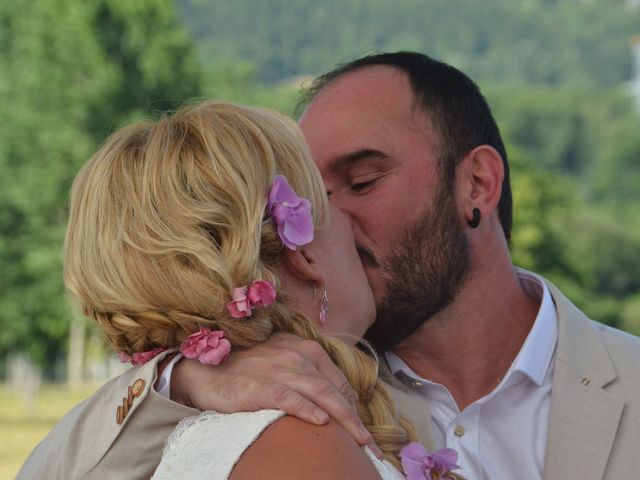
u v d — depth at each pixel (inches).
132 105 1471.5
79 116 1424.7
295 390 91.9
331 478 85.0
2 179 1405.0
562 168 5315.0
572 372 127.3
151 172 98.0
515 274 137.3
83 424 103.2
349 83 133.1
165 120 102.4
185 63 1552.7
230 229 96.7
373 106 129.8
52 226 1413.6
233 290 95.3
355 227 128.2
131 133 103.2
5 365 2484.0
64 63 1445.6
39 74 1432.1
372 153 127.3
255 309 97.9
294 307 102.2
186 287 95.1
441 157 130.4
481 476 126.9
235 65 2314.2
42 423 1380.4
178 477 88.5
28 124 1411.2
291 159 103.6
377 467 91.0
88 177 101.4
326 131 129.8
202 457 88.4
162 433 97.6
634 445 122.4
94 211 99.3
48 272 1419.8
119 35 1499.8
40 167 1407.5
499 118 5329.7
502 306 133.7
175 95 1520.7
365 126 128.3
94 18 1472.7
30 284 1433.3
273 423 89.7
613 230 3457.2
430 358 134.3
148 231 96.3
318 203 105.6
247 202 97.1
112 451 98.7
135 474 97.7
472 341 132.3
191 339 96.0
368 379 102.0
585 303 2081.7
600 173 4950.8
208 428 91.3
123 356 103.2
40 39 1450.5
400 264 128.0
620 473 121.2
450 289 130.0
